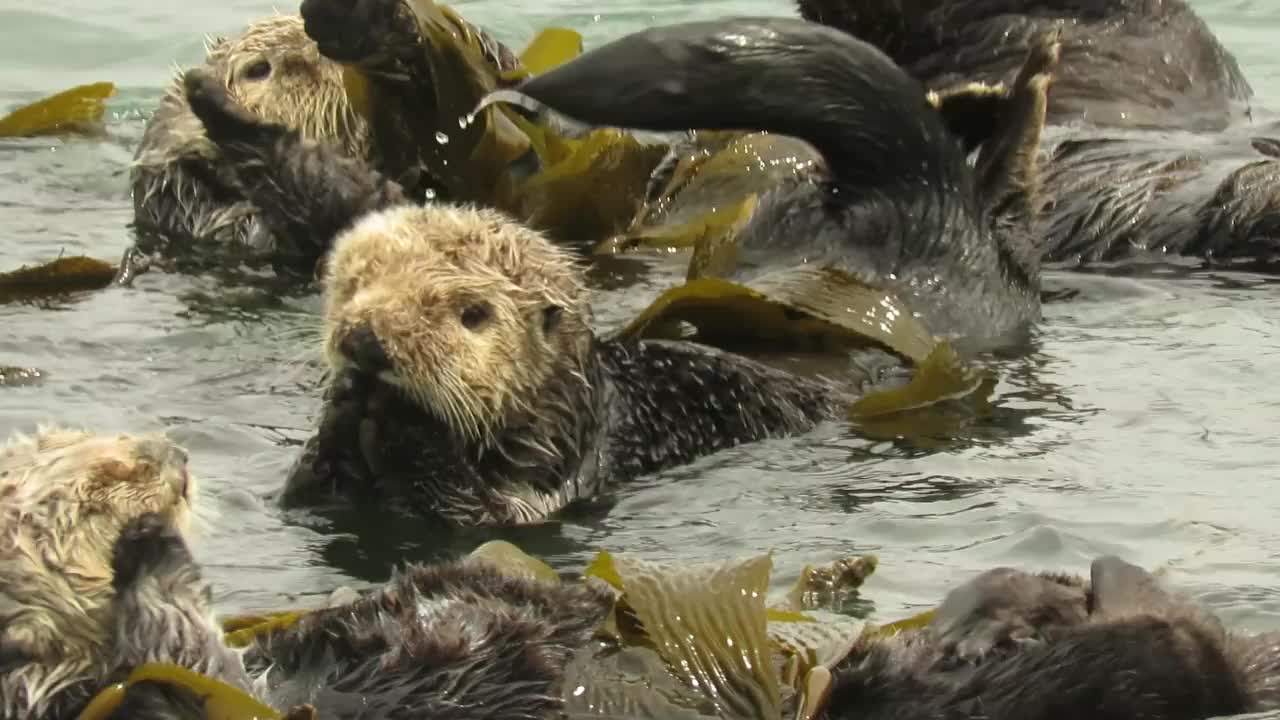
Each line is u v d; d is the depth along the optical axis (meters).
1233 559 22.53
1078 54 38.41
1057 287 33.31
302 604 21.94
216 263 35.62
